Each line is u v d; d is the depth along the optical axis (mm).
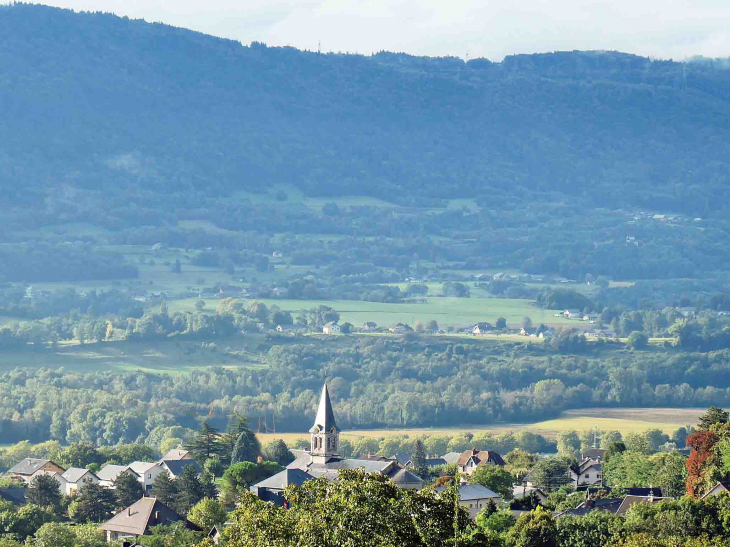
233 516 186250
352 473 176875
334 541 167375
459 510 183750
